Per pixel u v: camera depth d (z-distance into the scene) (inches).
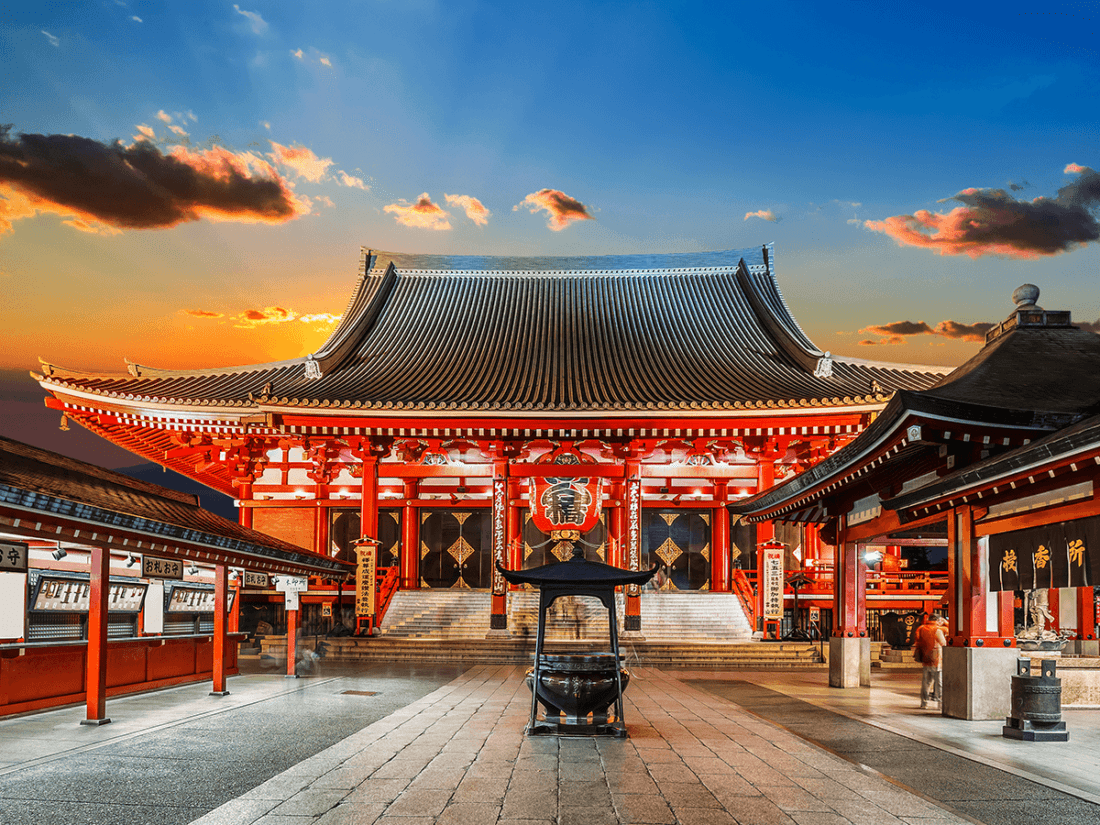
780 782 374.0
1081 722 568.7
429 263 1875.0
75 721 536.4
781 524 1542.8
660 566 1517.0
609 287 1820.9
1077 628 862.5
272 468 1515.7
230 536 661.3
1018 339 629.6
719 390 1333.7
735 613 1323.8
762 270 1811.0
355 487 1504.7
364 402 1237.7
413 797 343.6
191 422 1284.4
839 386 1332.4
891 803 337.1
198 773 386.0
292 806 328.5
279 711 597.0
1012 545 526.0
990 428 528.1
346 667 1018.7
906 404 519.5
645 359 1501.0
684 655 1118.4
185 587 779.4
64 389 1258.6
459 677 887.1
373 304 1689.2
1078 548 453.4
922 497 592.7
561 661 499.8
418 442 1339.8
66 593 617.9
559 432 1268.5
